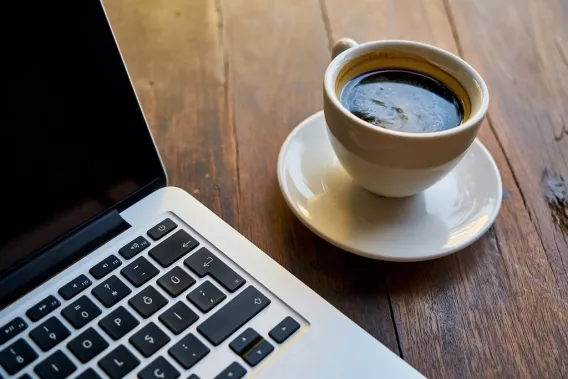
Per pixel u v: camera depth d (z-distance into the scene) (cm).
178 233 43
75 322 38
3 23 36
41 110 39
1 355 36
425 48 47
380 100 47
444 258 46
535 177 52
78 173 42
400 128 45
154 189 45
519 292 44
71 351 37
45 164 40
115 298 39
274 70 63
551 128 56
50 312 38
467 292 44
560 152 54
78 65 39
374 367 37
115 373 36
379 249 44
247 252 42
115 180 43
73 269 40
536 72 62
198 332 38
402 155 42
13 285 40
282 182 48
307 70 63
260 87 61
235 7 70
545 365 40
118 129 43
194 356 37
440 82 48
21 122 38
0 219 39
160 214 44
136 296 39
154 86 60
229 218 49
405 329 42
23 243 40
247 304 39
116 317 38
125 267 41
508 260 46
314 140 53
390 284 44
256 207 49
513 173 52
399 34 67
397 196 48
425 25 68
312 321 39
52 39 38
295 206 47
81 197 42
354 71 48
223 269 41
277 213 49
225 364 37
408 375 37
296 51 65
